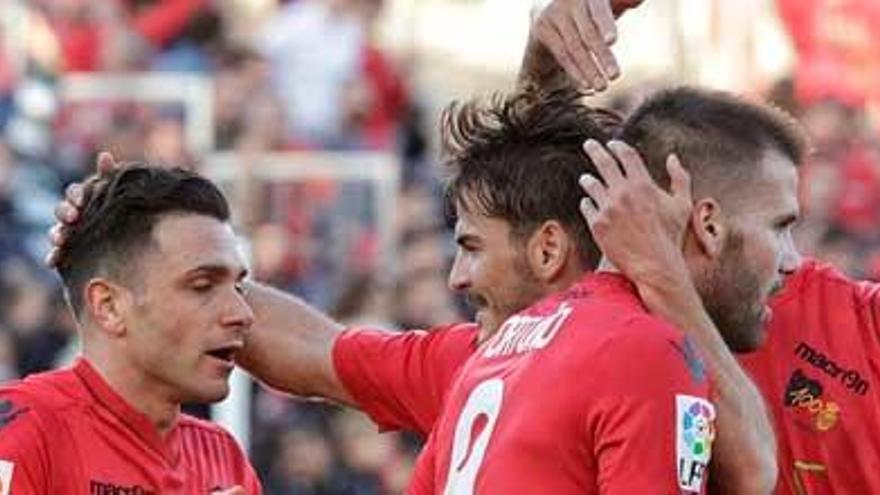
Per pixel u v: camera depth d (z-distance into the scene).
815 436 15.77
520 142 14.12
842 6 39.41
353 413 31.12
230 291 15.38
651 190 13.19
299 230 36.72
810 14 39.44
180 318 15.22
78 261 15.46
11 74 39.41
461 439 13.18
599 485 12.52
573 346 12.81
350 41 40.97
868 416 15.73
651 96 13.80
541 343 13.06
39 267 35.38
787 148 13.60
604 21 14.68
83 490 15.02
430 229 35.16
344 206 37.41
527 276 14.01
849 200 36.25
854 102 38.91
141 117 38.97
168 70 40.84
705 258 13.41
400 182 37.84
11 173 37.12
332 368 16.14
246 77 39.94
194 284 15.26
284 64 40.50
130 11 41.38
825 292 15.91
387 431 16.30
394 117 40.59
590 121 14.19
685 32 39.03
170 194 15.36
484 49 45.69
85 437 15.13
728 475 13.23
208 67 40.91
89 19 40.75
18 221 36.44
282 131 39.12
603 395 12.54
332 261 35.88
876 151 37.47
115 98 39.25
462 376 13.59
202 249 15.26
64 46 40.38
